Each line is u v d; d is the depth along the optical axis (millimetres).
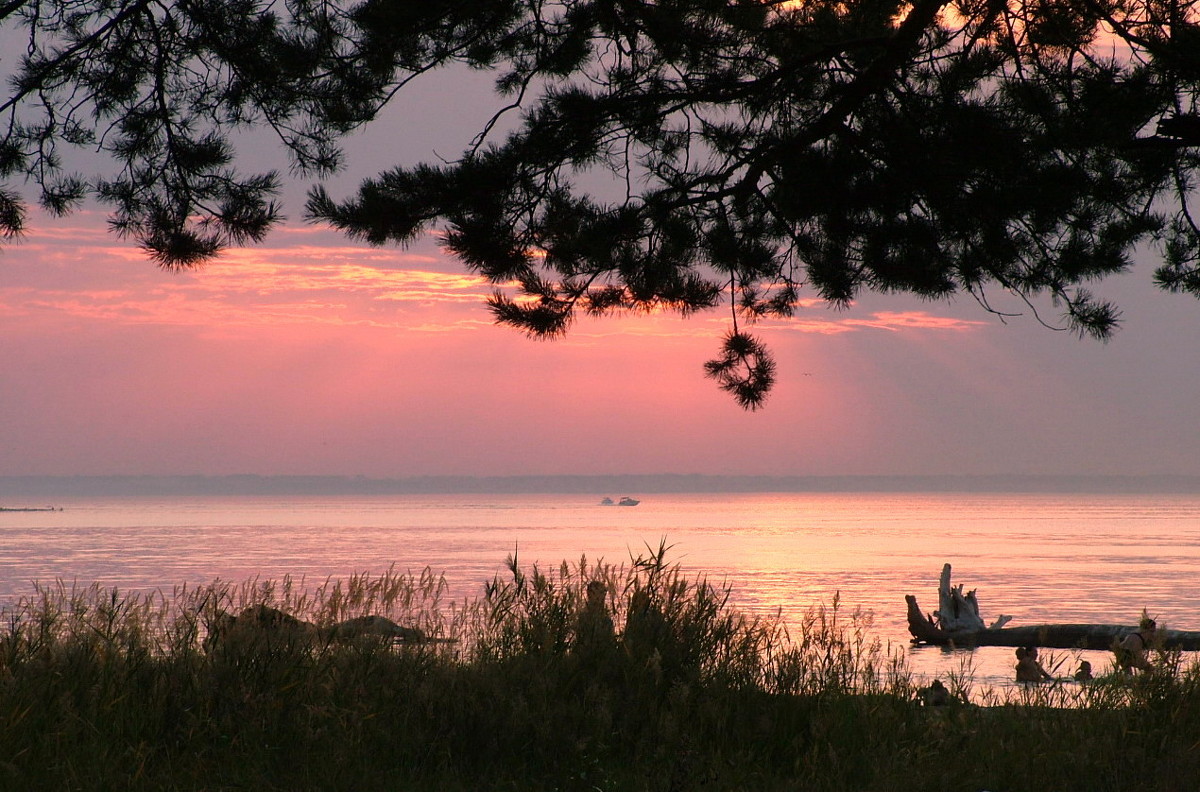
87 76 36719
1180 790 20875
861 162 33781
